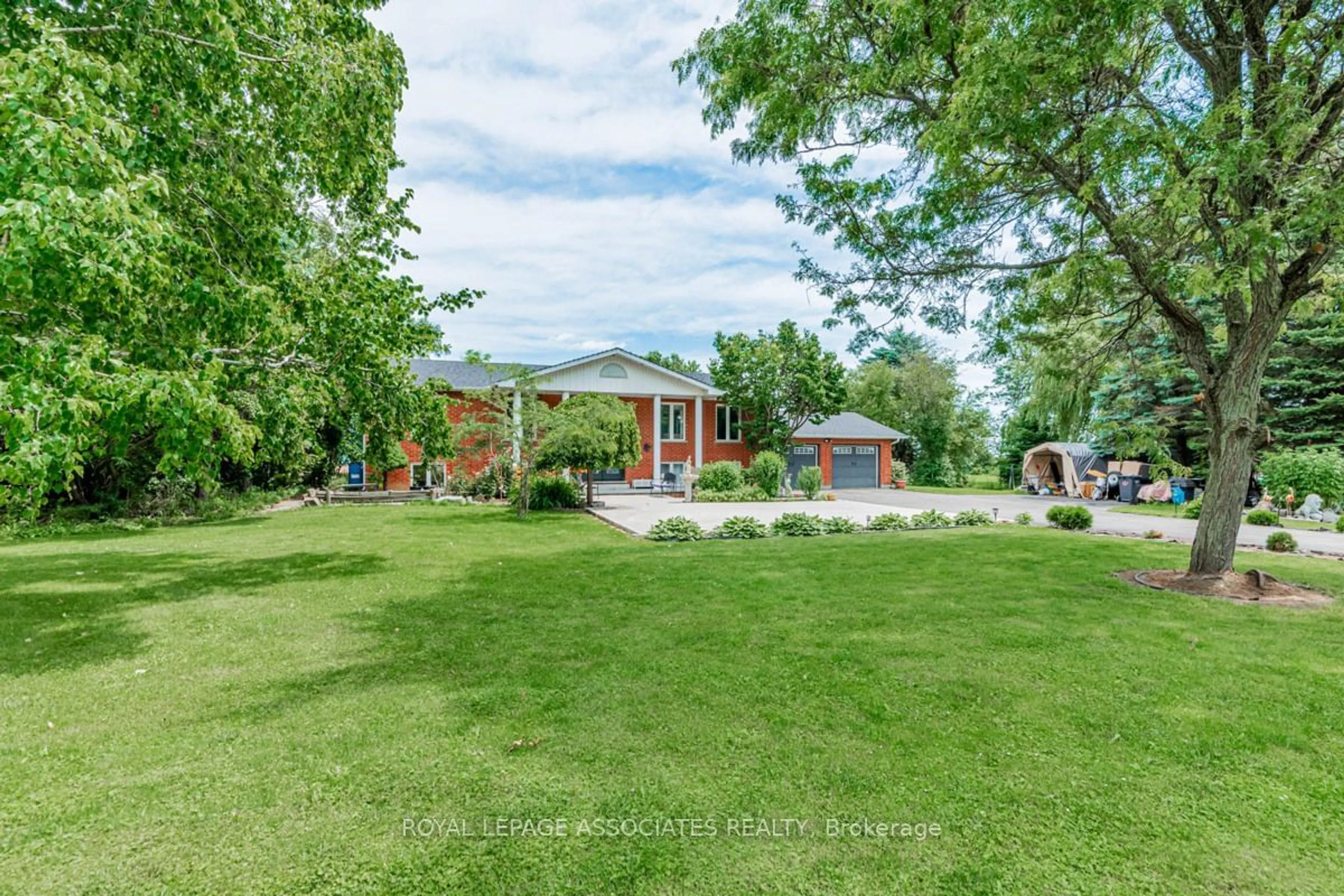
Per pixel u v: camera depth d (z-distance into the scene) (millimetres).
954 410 35938
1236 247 5262
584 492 19422
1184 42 5738
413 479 19969
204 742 3102
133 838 2320
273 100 5883
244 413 9398
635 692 3740
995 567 7887
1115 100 5672
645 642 4746
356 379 7039
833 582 6973
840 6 6164
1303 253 6055
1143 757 2963
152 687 3859
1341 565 8031
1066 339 8867
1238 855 2240
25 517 3758
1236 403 6699
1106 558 8508
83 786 2680
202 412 4164
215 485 4684
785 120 6535
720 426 25250
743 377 22828
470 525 12586
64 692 3775
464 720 3357
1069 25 4715
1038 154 5699
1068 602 6031
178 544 9898
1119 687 3830
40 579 7172
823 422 24125
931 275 7656
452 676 4035
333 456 17500
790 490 22062
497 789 2656
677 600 6152
